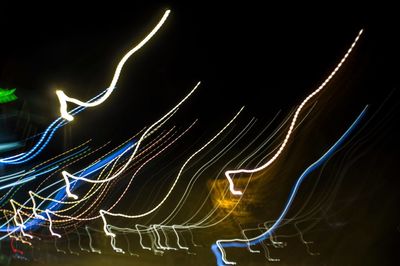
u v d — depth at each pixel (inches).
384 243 285.3
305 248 322.3
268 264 304.8
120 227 543.2
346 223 314.3
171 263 331.9
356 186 323.3
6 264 336.8
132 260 350.0
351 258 288.8
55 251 404.5
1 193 617.9
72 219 582.9
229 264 313.6
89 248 418.3
